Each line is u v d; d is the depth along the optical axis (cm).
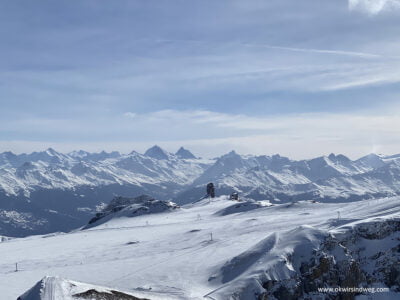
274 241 7638
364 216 9431
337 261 7175
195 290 6594
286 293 6506
